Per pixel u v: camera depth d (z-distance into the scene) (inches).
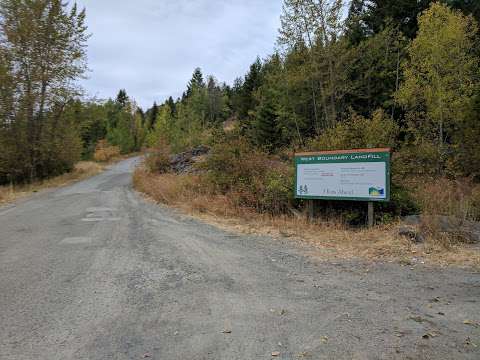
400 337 142.3
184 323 156.7
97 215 469.1
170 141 1312.7
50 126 1018.7
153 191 660.7
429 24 728.3
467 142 680.4
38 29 932.0
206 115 2271.2
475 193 437.4
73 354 131.0
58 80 987.9
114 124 2878.9
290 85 944.3
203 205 487.8
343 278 218.5
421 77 773.9
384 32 922.7
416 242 289.9
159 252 281.0
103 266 243.1
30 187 890.1
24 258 263.0
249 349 134.3
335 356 128.7
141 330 150.2
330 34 818.2
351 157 362.6
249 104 1879.9
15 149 942.4
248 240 323.9
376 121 488.4
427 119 757.3
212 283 209.9
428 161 660.1
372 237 313.3
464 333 145.2
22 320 159.6
